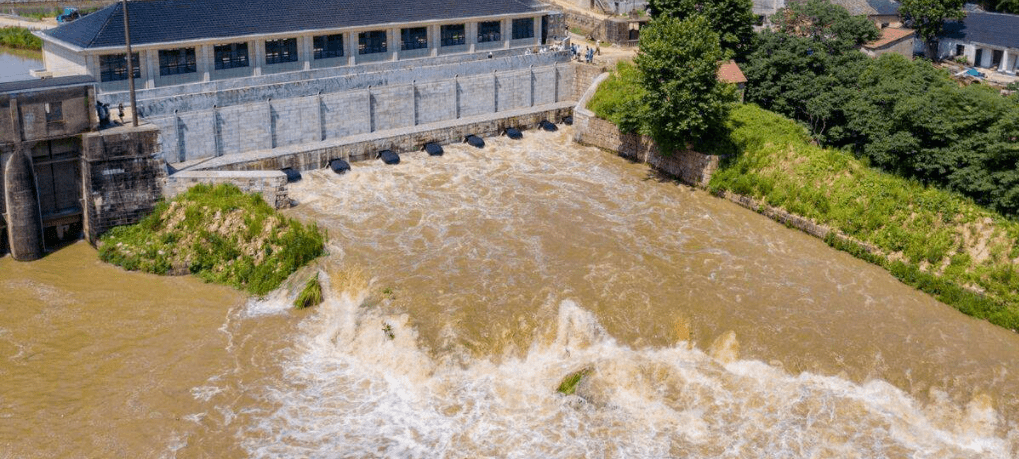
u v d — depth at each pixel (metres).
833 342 48.66
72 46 63.47
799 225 63.31
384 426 42.78
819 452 41.47
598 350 48.16
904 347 48.78
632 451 41.28
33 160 56.84
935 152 62.94
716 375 46.50
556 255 56.69
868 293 54.69
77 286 53.88
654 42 67.88
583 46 98.88
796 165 66.31
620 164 75.12
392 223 60.56
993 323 52.09
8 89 54.38
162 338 48.91
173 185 59.59
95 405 43.22
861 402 44.78
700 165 69.88
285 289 53.28
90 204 57.41
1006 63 106.00
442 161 73.12
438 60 81.31
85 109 56.53
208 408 43.44
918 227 58.53
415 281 52.44
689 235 61.31
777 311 51.47
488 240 58.47
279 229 56.72
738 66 81.62
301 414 43.38
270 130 68.25
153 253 56.12
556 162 74.81
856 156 70.12
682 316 49.94
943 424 43.78
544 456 40.81
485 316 49.12
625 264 55.69
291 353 48.19
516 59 82.81
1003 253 54.62
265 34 69.88
